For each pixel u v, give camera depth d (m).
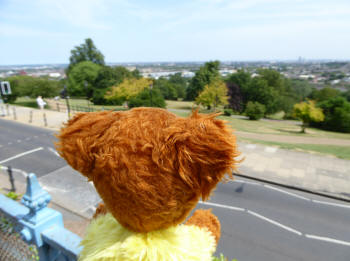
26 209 2.01
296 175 9.77
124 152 0.76
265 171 10.11
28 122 18.38
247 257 5.30
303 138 17.95
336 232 6.27
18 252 2.01
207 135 0.72
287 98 43.44
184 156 0.72
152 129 0.79
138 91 31.78
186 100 50.78
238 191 8.39
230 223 6.54
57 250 1.81
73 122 0.96
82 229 5.88
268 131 21.30
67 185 8.19
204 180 0.77
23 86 32.28
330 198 8.16
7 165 9.98
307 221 6.73
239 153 0.76
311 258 5.32
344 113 25.95
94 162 0.85
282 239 5.92
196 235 1.07
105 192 0.86
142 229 0.89
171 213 0.84
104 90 37.66
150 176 0.75
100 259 0.92
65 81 48.06
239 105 41.16
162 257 0.85
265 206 7.46
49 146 12.52
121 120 0.85
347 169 10.41
